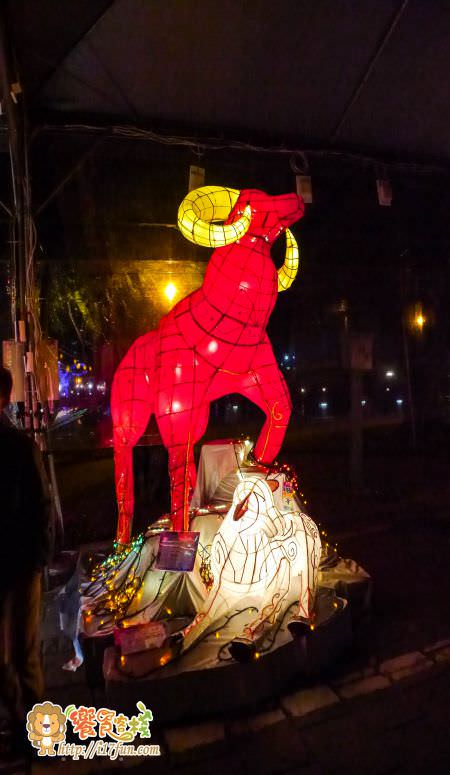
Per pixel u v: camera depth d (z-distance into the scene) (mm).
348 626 3422
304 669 3098
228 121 4461
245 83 4086
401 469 9602
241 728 2736
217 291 3254
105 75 3887
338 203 6242
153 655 2900
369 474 9227
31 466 2561
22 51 3588
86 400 11836
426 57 4039
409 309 9352
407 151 5102
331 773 2430
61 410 11750
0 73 3475
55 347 4891
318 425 18453
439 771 2430
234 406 23188
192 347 3322
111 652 3006
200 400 3375
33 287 4445
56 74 3857
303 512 3730
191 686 2785
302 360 12531
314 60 3953
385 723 2750
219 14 3494
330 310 9867
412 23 3736
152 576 3469
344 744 2609
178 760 2541
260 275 3244
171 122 4406
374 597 4258
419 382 12039
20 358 4406
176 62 3826
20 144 4023
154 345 3572
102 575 3924
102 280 6039
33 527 2566
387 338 11047
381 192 5098
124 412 3824
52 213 5172
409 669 3217
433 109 4586
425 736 2650
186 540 3191
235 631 3115
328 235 6496
